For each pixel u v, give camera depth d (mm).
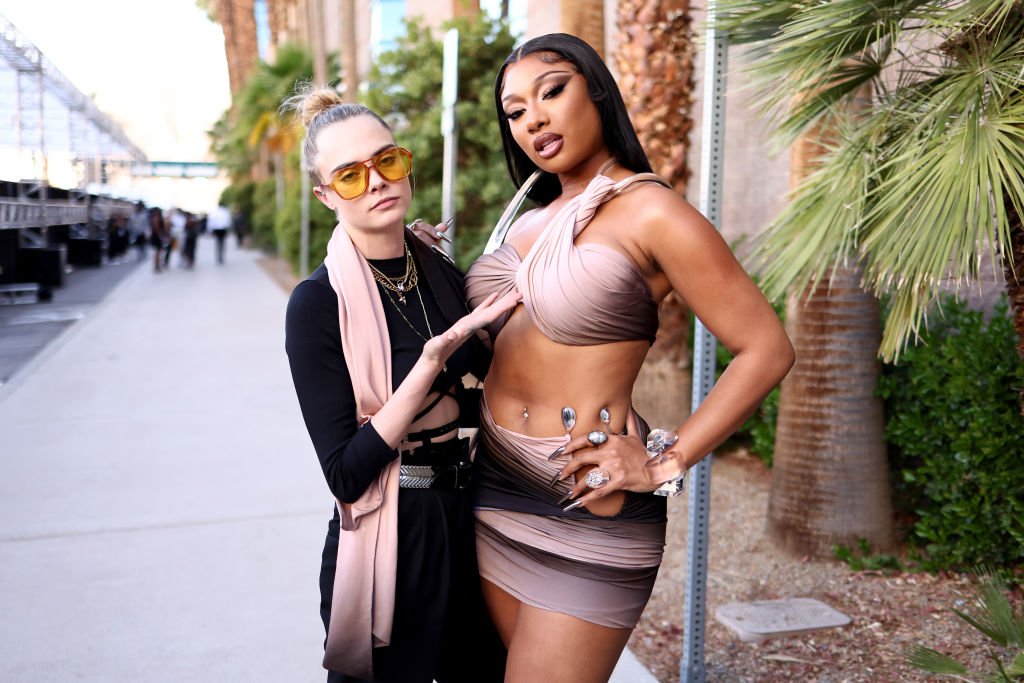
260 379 7852
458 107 8789
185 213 22422
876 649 2920
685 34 4531
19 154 14375
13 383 7707
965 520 3312
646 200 1588
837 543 3662
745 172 6395
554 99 1659
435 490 1745
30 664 2932
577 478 1640
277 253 24094
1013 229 2199
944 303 3654
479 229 9000
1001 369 3115
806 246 2566
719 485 4699
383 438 1608
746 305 1556
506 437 1706
